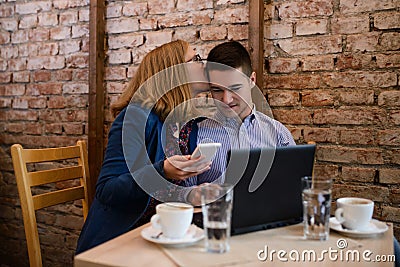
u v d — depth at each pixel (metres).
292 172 1.08
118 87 2.19
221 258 0.85
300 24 1.82
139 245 0.92
